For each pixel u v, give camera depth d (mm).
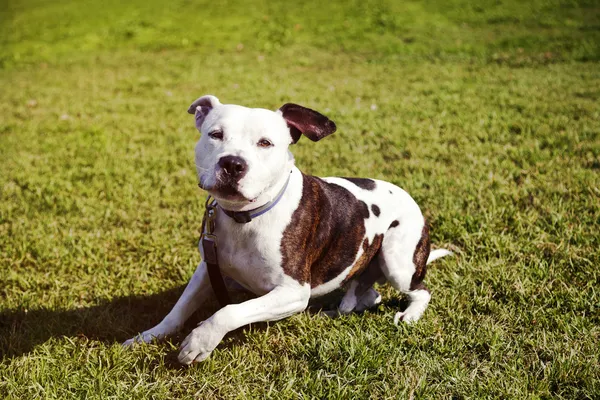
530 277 3648
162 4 22172
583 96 8609
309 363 2895
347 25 17156
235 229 2906
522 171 5484
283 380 2756
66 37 18094
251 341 3090
